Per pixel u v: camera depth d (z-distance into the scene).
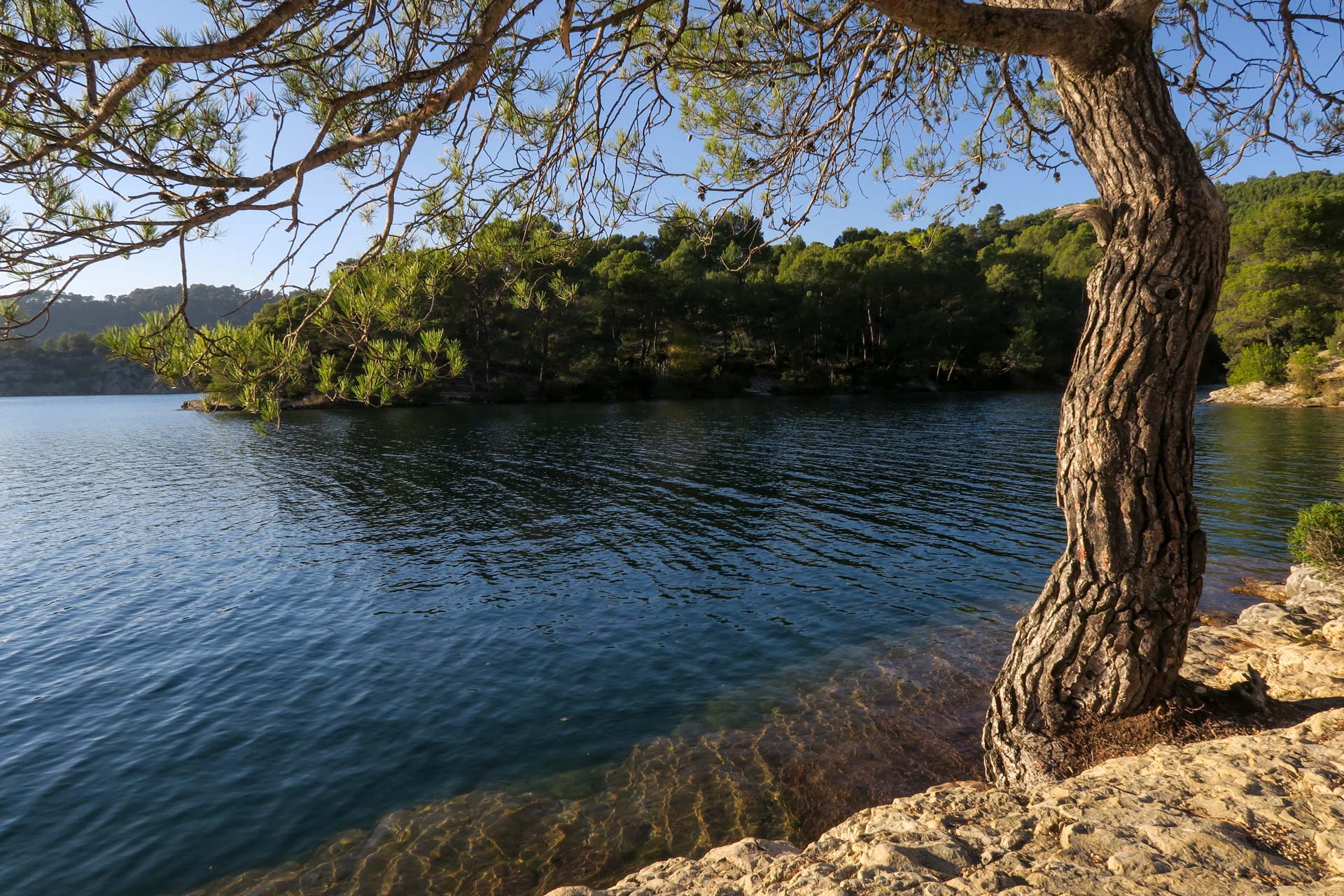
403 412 55.00
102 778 7.44
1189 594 4.67
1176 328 4.32
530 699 8.96
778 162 6.18
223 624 12.14
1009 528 17.50
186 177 3.01
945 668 9.31
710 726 8.04
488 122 4.52
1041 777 4.71
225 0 3.26
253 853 6.18
